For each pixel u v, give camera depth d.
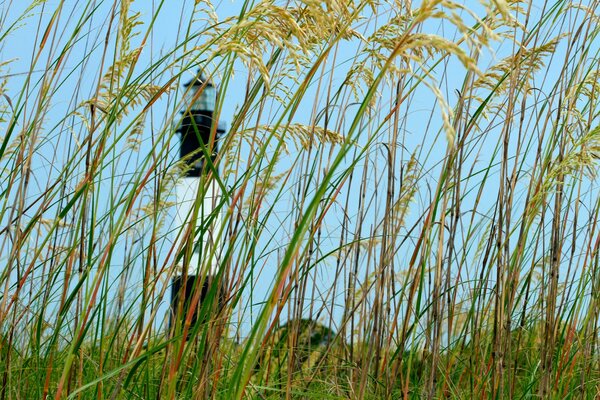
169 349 3.76
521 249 4.51
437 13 2.04
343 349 5.07
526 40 4.52
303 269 4.55
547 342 4.68
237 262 3.84
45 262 4.43
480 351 4.88
